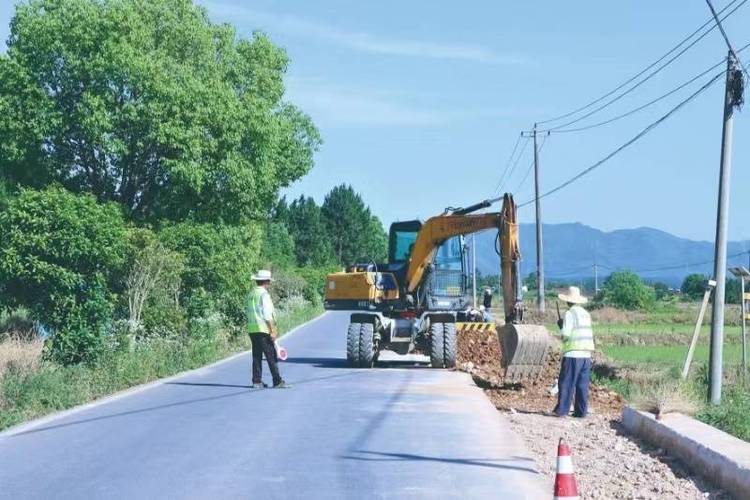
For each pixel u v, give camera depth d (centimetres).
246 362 2531
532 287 14300
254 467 1032
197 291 2822
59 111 3222
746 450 1046
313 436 1244
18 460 1068
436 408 1541
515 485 949
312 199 12712
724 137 2161
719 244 2178
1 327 2577
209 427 1318
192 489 923
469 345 2950
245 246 3788
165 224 3288
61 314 2061
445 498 892
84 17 3209
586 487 990
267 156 3644
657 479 1048
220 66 3878
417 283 2520
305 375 2166
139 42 3300
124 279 2417
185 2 3578
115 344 2045
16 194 3138
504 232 2248
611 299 8506
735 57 2120
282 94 4266
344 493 908
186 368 2283
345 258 13688
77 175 3453
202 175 3369
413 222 2627
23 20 3303
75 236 2139
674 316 7062
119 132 3316
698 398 1814
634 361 3288
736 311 7356
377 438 1230
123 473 997
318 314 6669
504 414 1574
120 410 1495
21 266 2112
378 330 2484
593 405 1844
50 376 1593
